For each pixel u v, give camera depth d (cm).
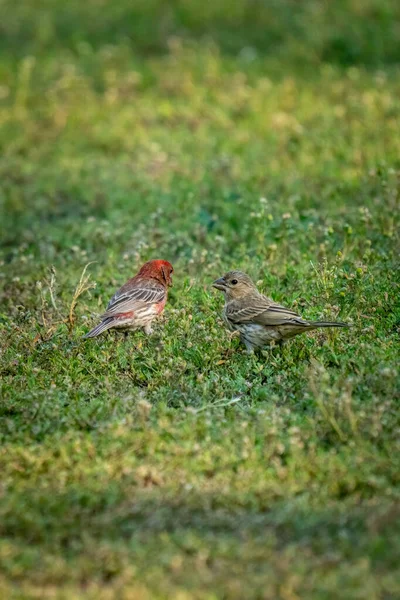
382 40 2700
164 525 889
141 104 2427
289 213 1675
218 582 800
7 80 2655
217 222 1767
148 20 2980
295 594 781
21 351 1301
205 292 1424
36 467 1000
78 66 2706
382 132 2109
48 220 1922
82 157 2202
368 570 805
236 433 1042
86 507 923
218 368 1233
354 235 1589
